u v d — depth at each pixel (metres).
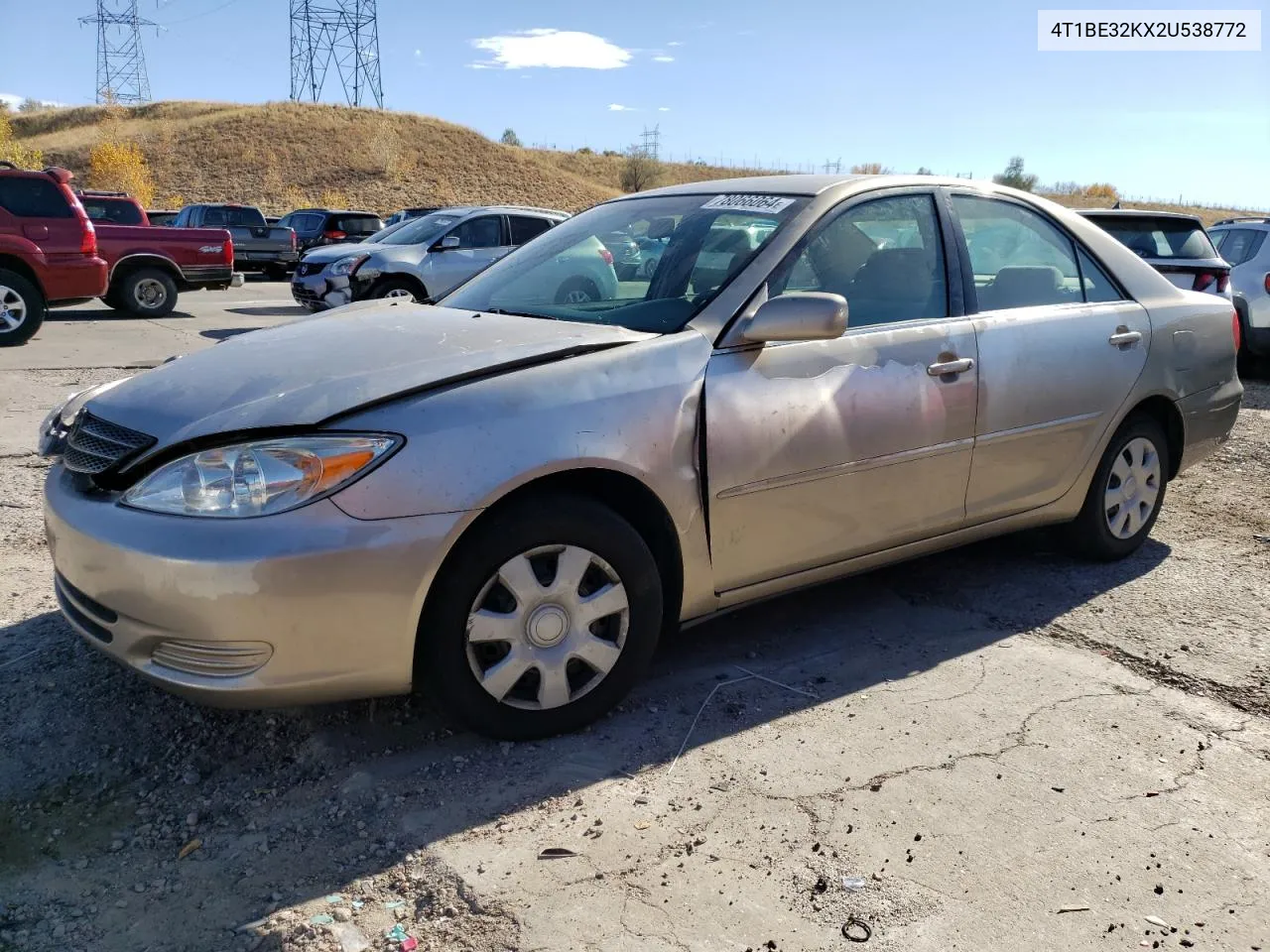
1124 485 4.48
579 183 69.06
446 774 2.77
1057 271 4.23
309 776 2.79
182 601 2.48
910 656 3.60
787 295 3.09
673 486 3.00
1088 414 4.15
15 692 3.20
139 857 2.46
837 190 3.62
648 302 3.40
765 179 3.91
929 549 3.82
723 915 2.25
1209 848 2.54
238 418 2.62
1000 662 3.56
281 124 62.97
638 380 2.97
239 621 2.47
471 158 65.31
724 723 3.09
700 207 3.79
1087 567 4.52
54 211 11.66
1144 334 4.36
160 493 2.57
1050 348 3.98
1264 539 4.96
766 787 2.75
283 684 2.54
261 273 26.64
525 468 2.70
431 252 13.59
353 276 13.25
